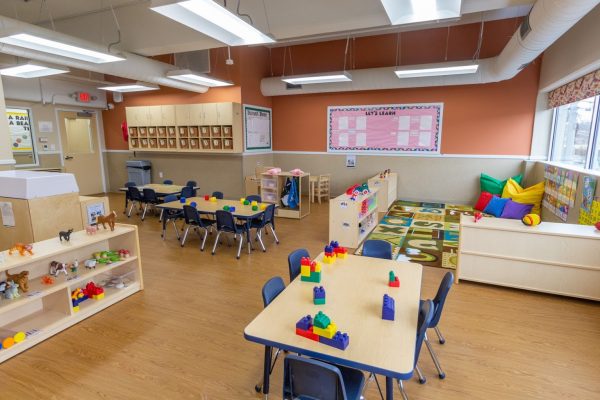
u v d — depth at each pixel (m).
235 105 7.53
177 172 8.80
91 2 5.48
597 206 3.77
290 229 6.00
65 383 2.34
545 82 6.21
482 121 7.20
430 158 7.70
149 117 8.39
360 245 5.06
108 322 3.09
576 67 4.59
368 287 2.27
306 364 1.48
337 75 6.14
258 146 8.46
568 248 3.32
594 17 4.03
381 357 1.56
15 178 3.40
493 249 3.60
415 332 1.76
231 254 4.80
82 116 8.92
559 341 2.75
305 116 8.63
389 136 7.95
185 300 3.49
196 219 4.85
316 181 8.17
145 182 8.93
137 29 5.76
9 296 2.67
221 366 2.50
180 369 2.47
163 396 2.21
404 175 7.98
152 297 3.56
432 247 4.90
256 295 3.60
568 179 4.75
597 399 2.17
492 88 7.03
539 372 2.41
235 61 7.52
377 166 8.17
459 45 7.04
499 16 6.53
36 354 2.64
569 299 3.44
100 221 3.52
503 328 2.94
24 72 5.20
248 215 4.63
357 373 1.86
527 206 6.00
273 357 2.54
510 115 6.99
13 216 3.47
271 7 4.76
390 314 1.87
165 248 5.07
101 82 7.90
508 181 6.74
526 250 3.47
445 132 7.49
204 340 2.82
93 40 6.14
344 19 4.48
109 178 9.73
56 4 5.54
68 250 2.99
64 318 2.98
